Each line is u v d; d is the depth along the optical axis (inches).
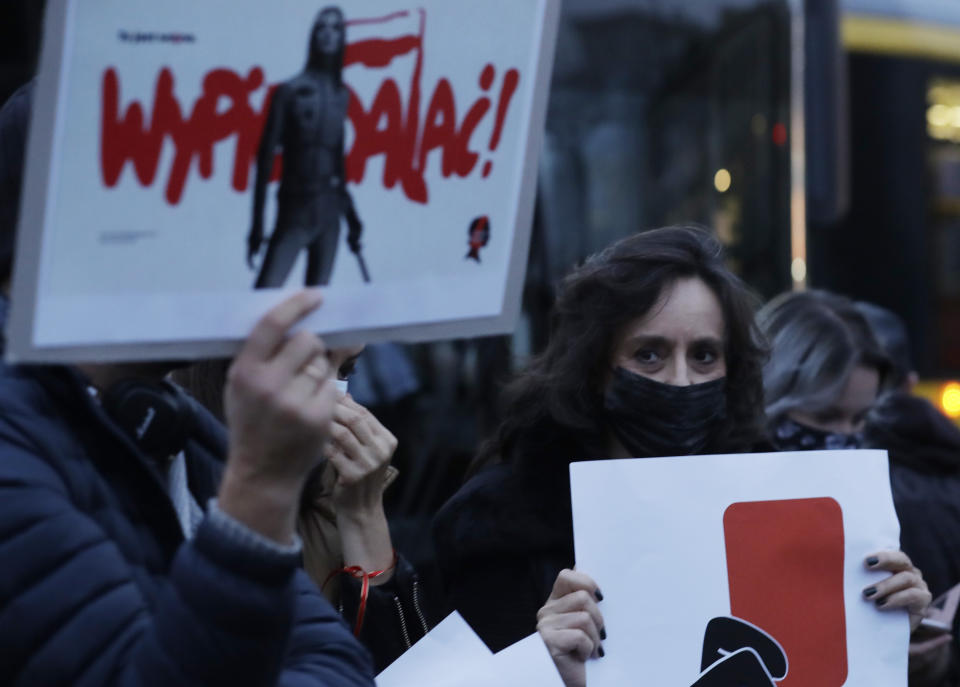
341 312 39.8
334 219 39.6
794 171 204.2
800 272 203.9
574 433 80.6
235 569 36.4
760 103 202.8
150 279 36.7
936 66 290.0
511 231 43.9
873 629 71.2
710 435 78.9
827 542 71.5
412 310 41.6
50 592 37.4
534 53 43.6
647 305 76.7
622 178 190.9
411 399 163.6
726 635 68.9
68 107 35.1
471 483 82.7
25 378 41.6
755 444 82.7
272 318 37.4
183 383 77.7
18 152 44.5
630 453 79.4
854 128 283.3
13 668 37.1
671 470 70.4
